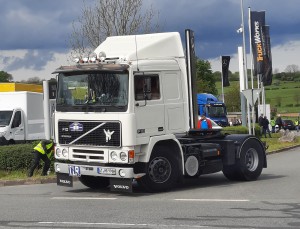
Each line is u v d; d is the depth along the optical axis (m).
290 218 8.76
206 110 45.19
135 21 26.23
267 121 39.25
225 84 44.66
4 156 16.98
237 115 71.88
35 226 8.52
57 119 12.74
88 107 12.11
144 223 8.55
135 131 11.74
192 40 13.43
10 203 11.29
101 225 8.46
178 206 10.28
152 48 12.61
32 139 28.17
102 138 11.95
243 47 37.50
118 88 11.80
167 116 12.59
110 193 12.85
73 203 11.09
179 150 12.82
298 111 104.19
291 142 33.66
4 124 26.83
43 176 15.95
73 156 12.51
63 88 12.62
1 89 29.78
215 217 8.95
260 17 38.50
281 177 15.32
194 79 13.39
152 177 12.32
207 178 15.57
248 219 8.71
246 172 14.39
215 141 14.17
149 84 12.12
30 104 28.09
